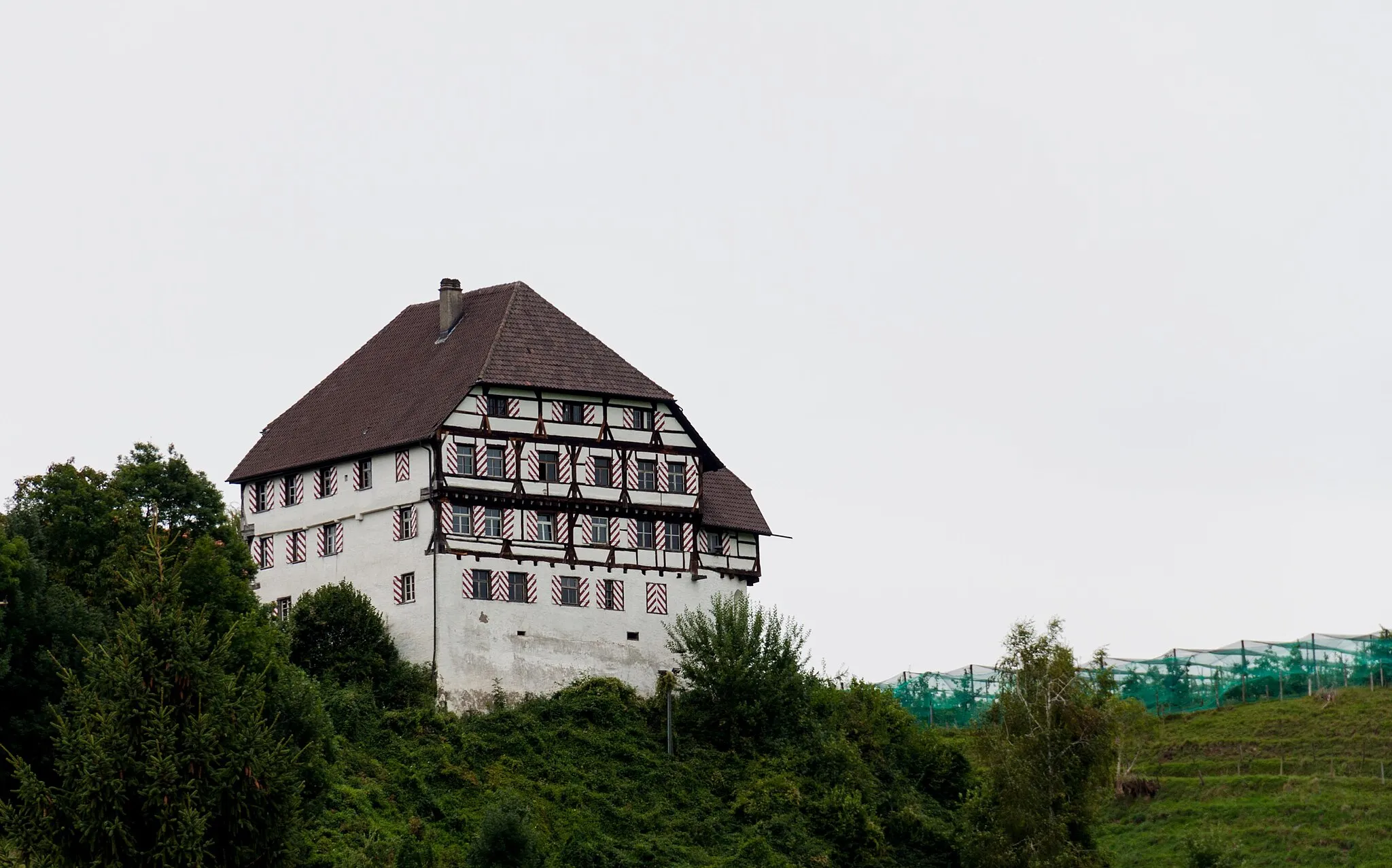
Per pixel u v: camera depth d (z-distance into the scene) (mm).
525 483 135125
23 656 104875
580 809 122562
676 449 141125
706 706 134375
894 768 138250
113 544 116312
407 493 133625
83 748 80438
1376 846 129125
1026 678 122938
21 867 84062
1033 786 119375
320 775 106375
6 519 115625
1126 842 137500
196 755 80938
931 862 127750
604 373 139750
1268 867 130125
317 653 127250
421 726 124812
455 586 131250
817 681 142500
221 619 109875
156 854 78812
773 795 127875
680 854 121062
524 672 132875
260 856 81500
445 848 113875
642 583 138500
